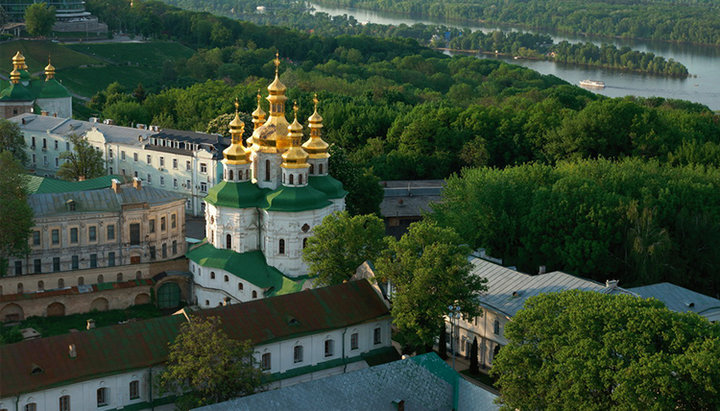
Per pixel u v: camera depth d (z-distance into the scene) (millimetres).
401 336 139750
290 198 163875
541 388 106125
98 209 170625
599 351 102188
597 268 178375
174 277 173500
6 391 111875
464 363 148750
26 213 160250
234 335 127688
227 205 166750
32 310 163625
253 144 170875
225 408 107750
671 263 182125
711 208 190625
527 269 184000
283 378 131500
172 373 116000
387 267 136625
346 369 137125
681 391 95812
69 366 116938
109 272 171750
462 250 136875
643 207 184500
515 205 188000
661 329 102625
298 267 165625
